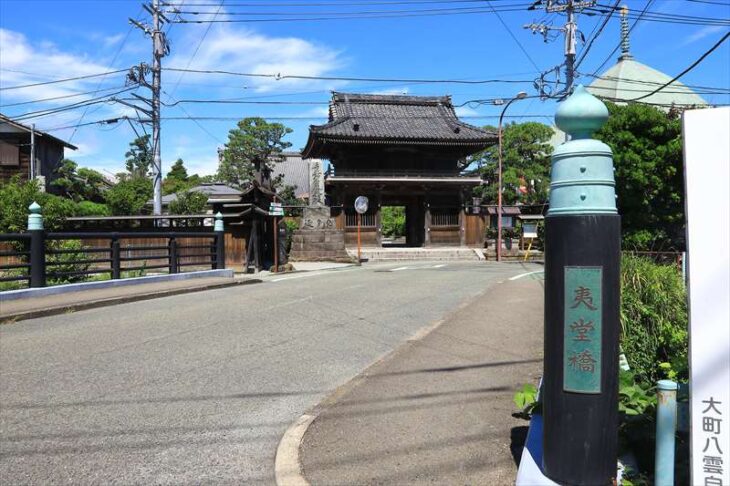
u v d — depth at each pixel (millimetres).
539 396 3834
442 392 4797
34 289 10531
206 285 13062
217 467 3576
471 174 35094
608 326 2592
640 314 5270
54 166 36250
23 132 32469
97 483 3350
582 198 2625
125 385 5332
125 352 6605
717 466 2295
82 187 36406
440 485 3125
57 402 4832
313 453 3598
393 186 32656
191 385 5344
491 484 3111
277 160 44969
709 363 2316
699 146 2354
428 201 33094
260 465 3607
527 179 39469
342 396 4727
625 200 17672
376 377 5285
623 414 3174
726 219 2295
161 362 6160
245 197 19031
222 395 5055
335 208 32219
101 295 10867
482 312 8953
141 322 8500
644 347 5031
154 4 23562
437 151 33719
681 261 10945
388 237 60562
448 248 32344
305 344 7094
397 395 4730
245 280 14523
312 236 25438
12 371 5785
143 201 33500
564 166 2684
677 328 5000
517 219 32875
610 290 2592
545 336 2781
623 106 18484
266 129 43406
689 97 28922
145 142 43438
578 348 2613
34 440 4004
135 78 23281
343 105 35781
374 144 31844
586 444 2600
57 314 9242
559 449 2658
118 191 31406
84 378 5547
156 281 13406
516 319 8320
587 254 2594
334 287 13117
